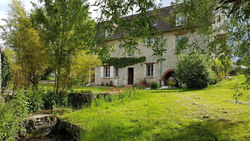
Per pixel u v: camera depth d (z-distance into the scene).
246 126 3.27
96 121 4.33
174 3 4.44
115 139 3.18
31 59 7.21
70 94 7.99
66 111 6.14
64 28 7.58
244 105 5.15
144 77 15.05
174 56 13.46
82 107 6.81
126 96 7.64
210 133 3.12
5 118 3.80
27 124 4.60
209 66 9.93
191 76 10.23
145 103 6.11
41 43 7.39
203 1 3.97
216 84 10.50
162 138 3.07
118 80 16.59
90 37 3.63
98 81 17.94
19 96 4.79
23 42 6.89
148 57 14.95
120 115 4.82
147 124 3.87
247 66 3.54
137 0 3.10
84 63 7.94
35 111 6.02
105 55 3.97
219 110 4.64
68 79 7.83
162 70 14.12
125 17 3.38
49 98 6.80
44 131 4.73
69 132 4.33
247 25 3.38
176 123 3.79
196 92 8.16
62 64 7.78
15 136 4.07
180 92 8.51
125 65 16.12
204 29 4.23
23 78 7.34
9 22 7.25
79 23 6.24
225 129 3.23
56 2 7.52
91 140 3.29
